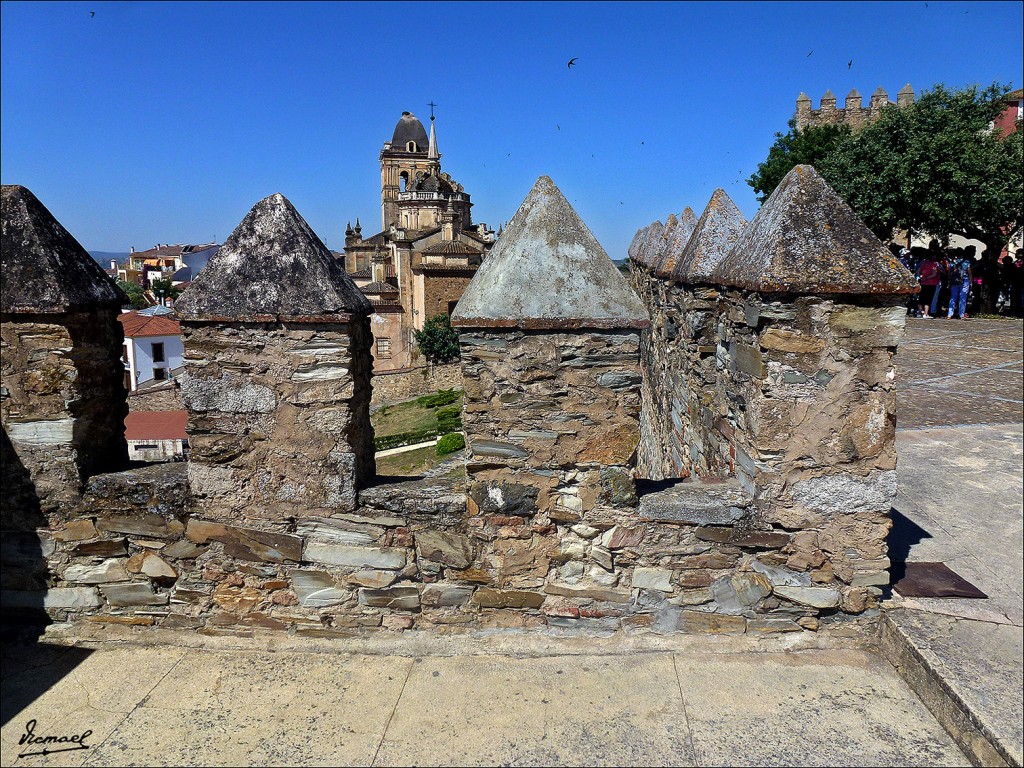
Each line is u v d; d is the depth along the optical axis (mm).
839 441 3516
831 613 3723
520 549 3680
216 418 3652
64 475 3793
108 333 4031
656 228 9641
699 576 3672
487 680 3518
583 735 3131
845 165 22031
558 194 3588
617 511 3607
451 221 46438
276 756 3035
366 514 3699
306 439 3635
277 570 3807
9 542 3910
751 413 3641
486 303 3439
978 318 18797
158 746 3104
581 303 3406
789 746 3057
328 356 3531
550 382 3496
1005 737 2797
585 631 3740
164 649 3844
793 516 3590
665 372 7129
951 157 19562
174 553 3848
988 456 6895
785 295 3408
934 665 3279
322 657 3740
